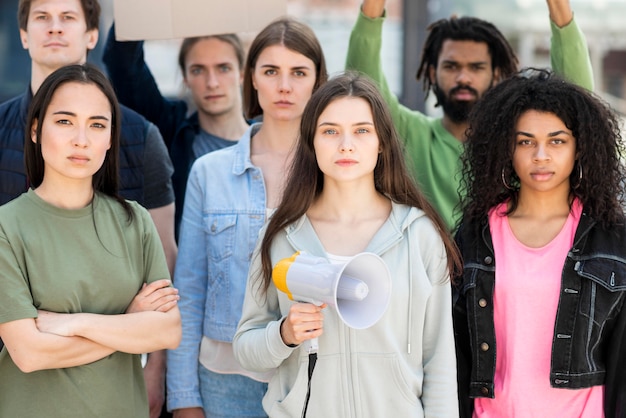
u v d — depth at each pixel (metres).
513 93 2.53
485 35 3.53
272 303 2.49
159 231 3.21
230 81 3.74
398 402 2.35
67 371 2.36
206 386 2.86
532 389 2.42
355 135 2.37
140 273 2.52
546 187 2.48
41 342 2.27
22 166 2.98
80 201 2.45
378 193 2.51
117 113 2.51
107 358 2.41
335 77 2.46
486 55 3.54
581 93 2.49
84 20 3.11
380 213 2.47
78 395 2.35
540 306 2.43
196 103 3.78
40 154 2.46
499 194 2.58
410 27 5.67
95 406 2.37
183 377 2.85
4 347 2.39
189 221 2.93
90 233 2.43
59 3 3.03
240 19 3.23
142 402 2.53
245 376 2.80
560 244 2.48
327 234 2.44
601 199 2.47
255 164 2.93
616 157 2.52
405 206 2.46
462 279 2.52
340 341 2.34
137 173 3.12
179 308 2.88
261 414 2.80
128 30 3.25
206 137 3.78
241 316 2.72
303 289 2.18
